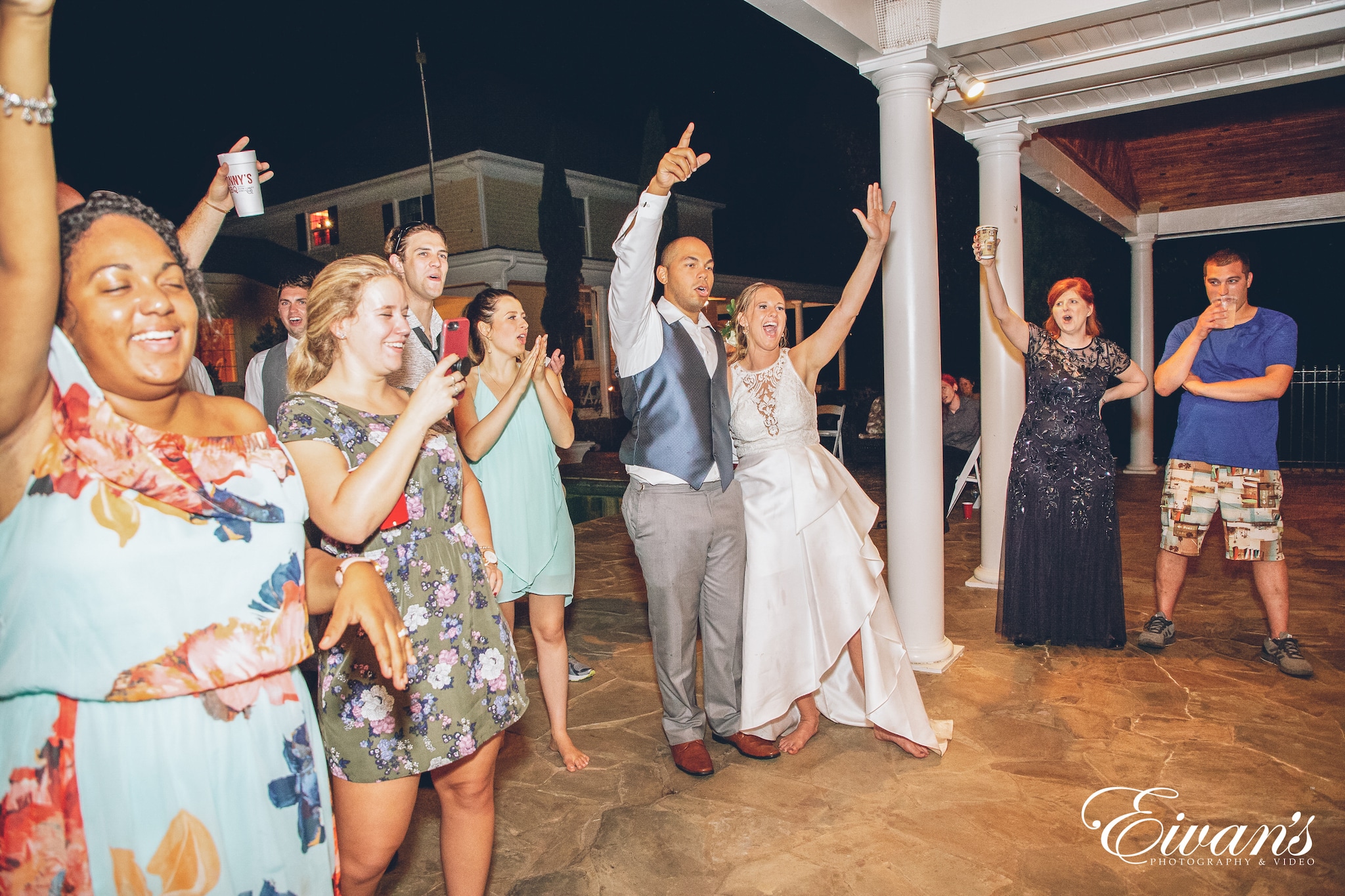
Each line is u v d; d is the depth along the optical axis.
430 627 1.73
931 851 2.46
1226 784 2.81
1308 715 3.35
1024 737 3.23
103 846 1.13
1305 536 6.97
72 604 1.12
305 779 1.34
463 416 2.96
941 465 4.09
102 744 1.14
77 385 1.14
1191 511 4.13
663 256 3.05
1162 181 9.61
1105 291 13.28
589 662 4.38
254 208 2.38
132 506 1.16
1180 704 3.51
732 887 2.32
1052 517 4.23
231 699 1.24
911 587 4.05
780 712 3.04
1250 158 8.79
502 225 16.66
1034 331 4.28
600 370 18.33
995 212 5.39
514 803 2.83
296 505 1.37
